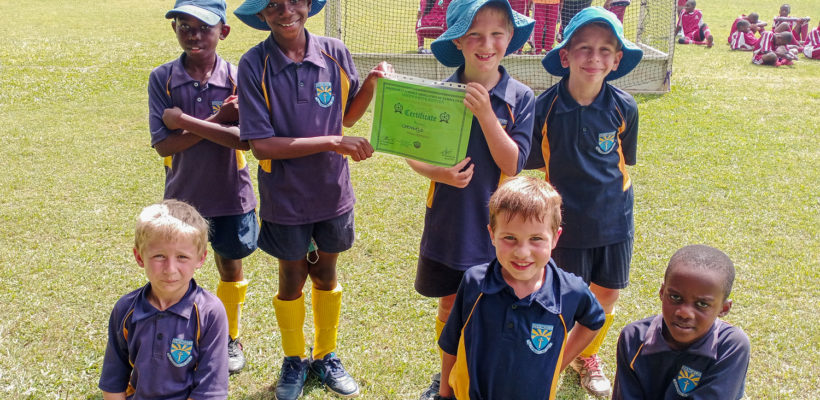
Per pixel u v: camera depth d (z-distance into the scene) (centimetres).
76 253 497
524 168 333
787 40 1237
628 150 331
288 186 316
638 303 439
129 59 1188
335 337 362
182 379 261
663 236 535
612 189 317
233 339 377
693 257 233
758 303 434
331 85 314
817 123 842
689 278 228
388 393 352
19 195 604
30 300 430
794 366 371
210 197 352
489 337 243
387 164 710
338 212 329
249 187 366
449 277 312
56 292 441
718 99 959
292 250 325
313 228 334
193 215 259
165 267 247
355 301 443
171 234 246
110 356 265
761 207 589
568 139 312
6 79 1023
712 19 1823
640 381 252
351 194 339
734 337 238
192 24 332
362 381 363
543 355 241
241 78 301
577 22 300
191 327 260
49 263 480
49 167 677
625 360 255
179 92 343
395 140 291
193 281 268
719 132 805
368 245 523
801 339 395
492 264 250
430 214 308
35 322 407
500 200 233
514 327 239
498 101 288
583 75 302
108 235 531
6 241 514
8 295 435
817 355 379
